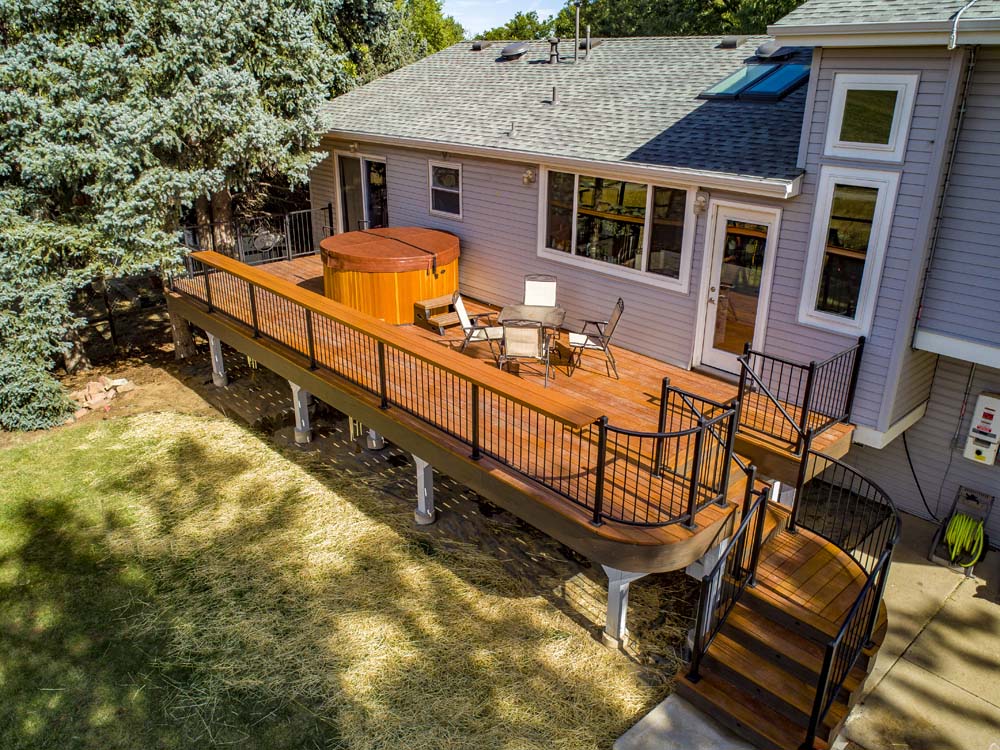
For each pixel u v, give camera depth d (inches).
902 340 278.8
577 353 379.2
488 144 415.5
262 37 469.1
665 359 372.2
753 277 324.8
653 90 422.6
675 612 276.5
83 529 326.0
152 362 519.8
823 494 359.3
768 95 363.6
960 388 310.8
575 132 398.3
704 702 227.5
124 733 224.7
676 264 350.9
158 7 414.3
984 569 303.7
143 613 275.1
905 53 253.1
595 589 289.1
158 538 319.3
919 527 331.6
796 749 207.5
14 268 400.5
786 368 320.5
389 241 457.4
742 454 290.0
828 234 290.4
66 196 439.8
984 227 258.8
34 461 383.9
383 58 855.7
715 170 313.3
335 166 563.5
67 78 394.0
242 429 417.1
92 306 625.0
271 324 423.8
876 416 294.0
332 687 241.4
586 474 265.3
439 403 324.8
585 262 394.0
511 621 270.8
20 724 227.8
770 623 240.7
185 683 243.3
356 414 336.5
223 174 456.4
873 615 228.8
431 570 298.0
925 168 257.4
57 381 430.6
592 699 236.8
